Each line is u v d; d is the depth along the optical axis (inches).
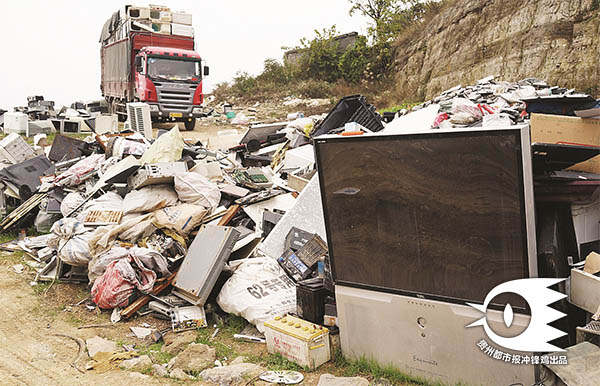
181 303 236.1
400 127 282.2
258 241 273.3
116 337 223.9
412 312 163.6
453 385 159.2
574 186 170.4
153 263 250.8
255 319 214.4
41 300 267.3
